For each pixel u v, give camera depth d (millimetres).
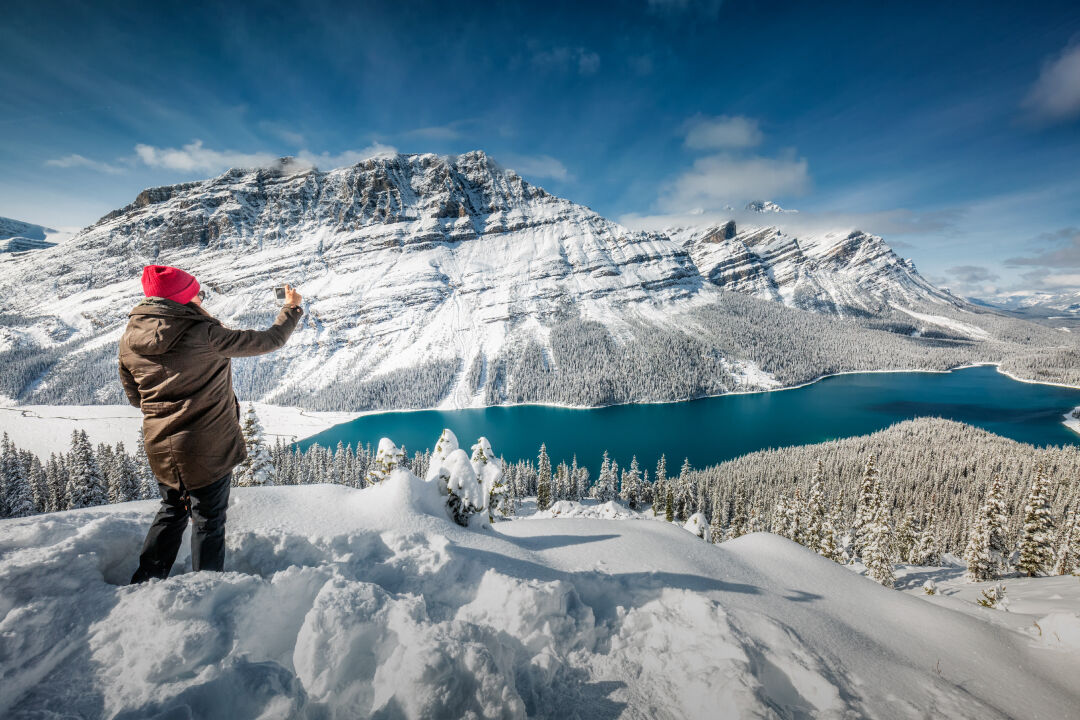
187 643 2270
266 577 3836
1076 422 148875
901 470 92438
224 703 2068
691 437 130500
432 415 164250
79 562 2912
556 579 4109
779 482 80500
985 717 2980
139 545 3613
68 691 2057
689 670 3055
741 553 6219
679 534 6285
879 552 28641
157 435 2887
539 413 163625
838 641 3908
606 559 5070
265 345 3197
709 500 70625
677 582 4488
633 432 135875
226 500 3328
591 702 2814
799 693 3098
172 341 2746
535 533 6043
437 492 6199
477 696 2373
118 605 2555
